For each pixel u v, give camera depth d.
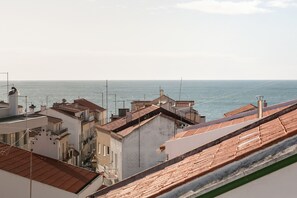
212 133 18.80
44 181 29.73
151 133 51.50
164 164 11.63
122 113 81.38
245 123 18.03
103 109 103.50
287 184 5.38
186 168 8.17
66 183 31.11
